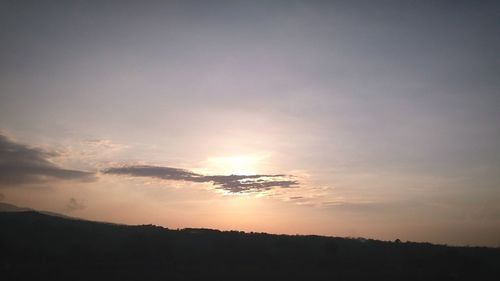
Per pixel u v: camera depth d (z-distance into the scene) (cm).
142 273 4372
